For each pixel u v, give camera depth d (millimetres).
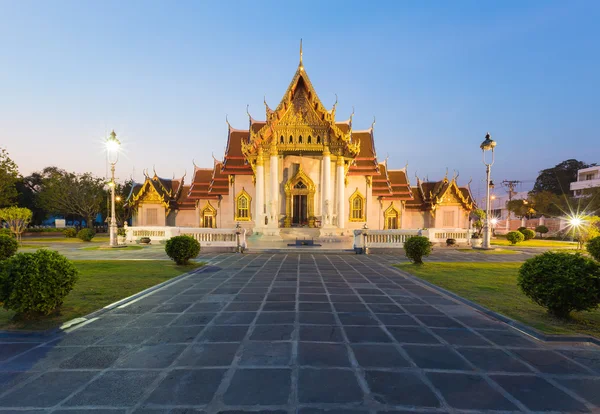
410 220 41500
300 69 31141
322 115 31234
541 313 7316
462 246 26703
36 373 4551
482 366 4809
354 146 31062
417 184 43344
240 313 7391
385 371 4594
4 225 46188
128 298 8570
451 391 4102
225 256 19172
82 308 7539
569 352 5355
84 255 18719
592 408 3789
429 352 5277
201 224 39344
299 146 30734
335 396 3922
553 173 78812
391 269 14180
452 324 6711
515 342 5758
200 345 5512
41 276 6570
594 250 15812
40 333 5961
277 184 30531
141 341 5707
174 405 3742
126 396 3949
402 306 8078
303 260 17391
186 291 9680
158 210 39750
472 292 9539
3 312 7172
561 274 6645
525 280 7211
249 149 31125
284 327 6426
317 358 4992
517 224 57750
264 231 28953
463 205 39281
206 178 40469
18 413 3627
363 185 35281
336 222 31172
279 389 4082
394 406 3742
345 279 11734
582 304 6504
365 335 6020
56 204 50562
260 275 12500
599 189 50906
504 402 3879
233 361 4891
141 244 25812
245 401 3811
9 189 36438
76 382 4297
